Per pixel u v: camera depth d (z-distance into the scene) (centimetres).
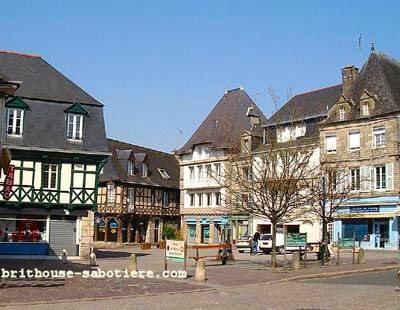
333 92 4534
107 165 5391
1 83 1753
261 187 2458
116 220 5325
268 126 4584
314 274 2039
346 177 4091
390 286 1723
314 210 2941
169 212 5966
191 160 5584
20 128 2983
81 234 3062
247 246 3828
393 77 4231
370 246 3934
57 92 3162
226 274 2088
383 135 3934
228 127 5309
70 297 1418
